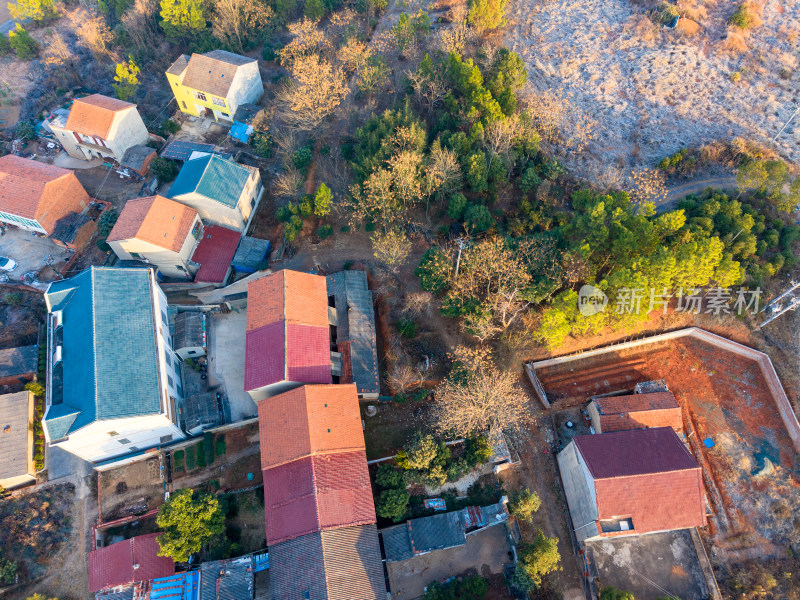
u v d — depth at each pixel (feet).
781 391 173.88
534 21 285.23
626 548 158.61
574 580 155.12
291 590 135.54
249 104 267.59
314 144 246.47
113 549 156.66
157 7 309.42
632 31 272.31
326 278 199.21
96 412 149.48
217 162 216.95
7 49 309.22
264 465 151.84
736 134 233.35
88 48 311.47
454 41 238.68
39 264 223.10
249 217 230.89
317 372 167.63
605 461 152.46
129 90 270.87
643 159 230.89
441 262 181.78
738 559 156.15
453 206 204.44
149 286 181.47
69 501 173.47
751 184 201.57
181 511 145.28
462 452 167.43
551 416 180.24
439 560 155.12
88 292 172.24
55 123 249.75
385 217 204.33
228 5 271.69
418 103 246.88
